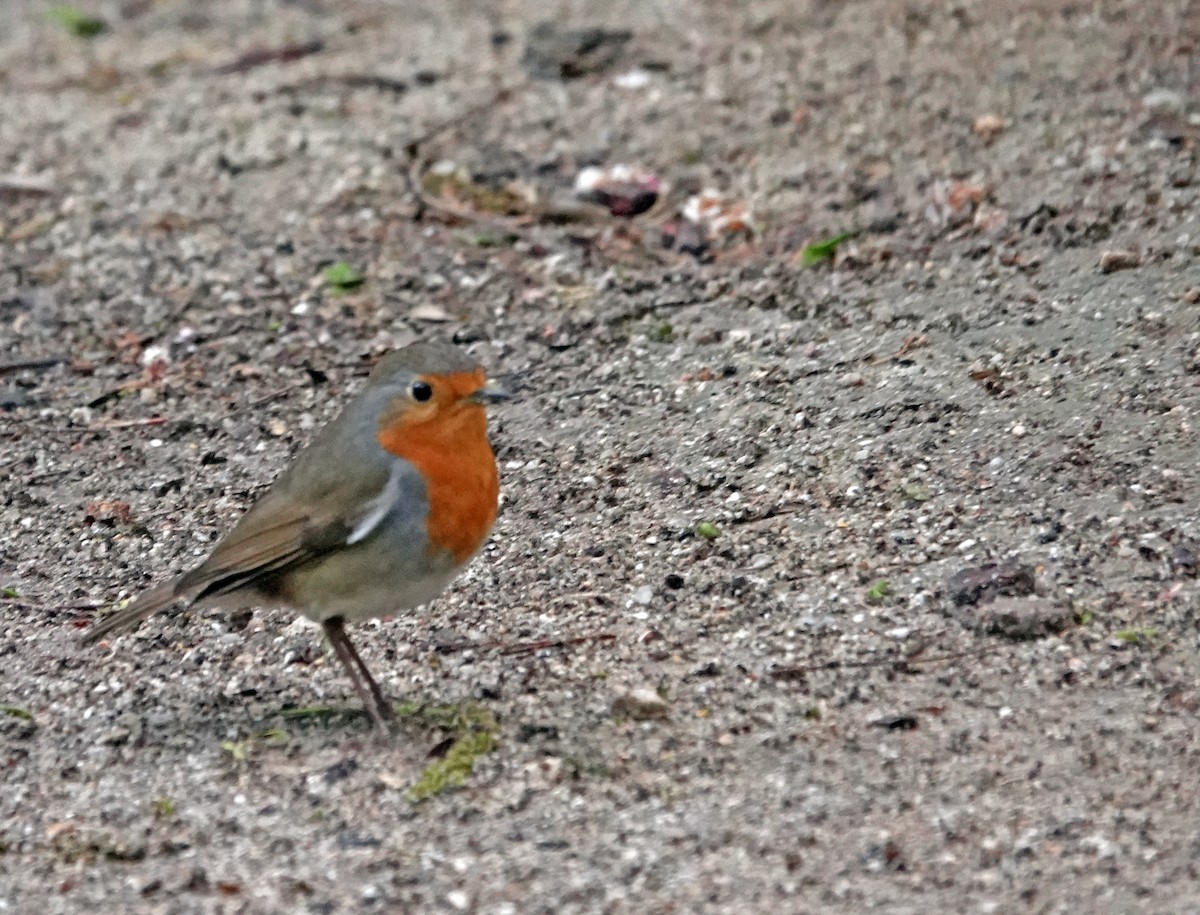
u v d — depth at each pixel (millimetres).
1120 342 11891
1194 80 15070
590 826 8180
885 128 15180
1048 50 15875
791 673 9227
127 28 19562
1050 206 13625
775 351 12656
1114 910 7371
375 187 15445
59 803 8656
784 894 7617
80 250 14977
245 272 14516
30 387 13320
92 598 10742
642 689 9172
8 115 17359
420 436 8703
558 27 17844
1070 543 9992
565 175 15281
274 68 17844
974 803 8125
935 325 12562
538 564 10562
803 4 17500
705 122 15719
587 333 13297
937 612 9594
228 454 12328
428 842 8141
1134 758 8320
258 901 7785
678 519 10836
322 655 9938
